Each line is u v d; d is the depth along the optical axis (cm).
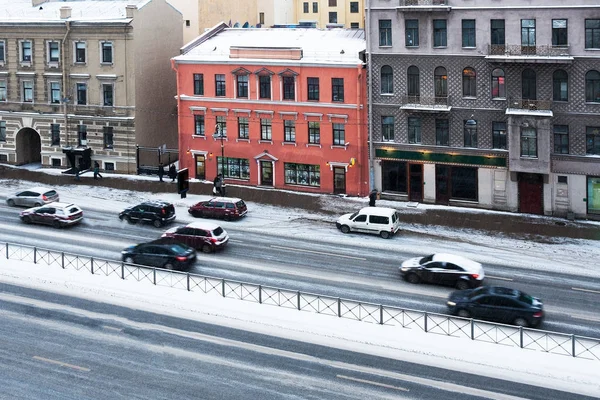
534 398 2770
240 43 6284
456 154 5500
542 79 5153
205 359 3120
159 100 6812
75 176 6419
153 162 6800
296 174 6053
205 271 4184
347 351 3167
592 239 4847
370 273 4184
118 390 2875
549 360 3044
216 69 6125
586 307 3681
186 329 3419
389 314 3519
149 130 6700
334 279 4075
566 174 5203
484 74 5325
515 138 5231
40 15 6738
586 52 4991
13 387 2914
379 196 5809
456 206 5578
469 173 5531
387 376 2948
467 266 3938
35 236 4881
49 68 6644
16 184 6394
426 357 3097
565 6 4994
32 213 5159
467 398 2777
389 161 5741
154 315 3578
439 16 5369
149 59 6619
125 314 3594
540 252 4609
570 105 5103
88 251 4541
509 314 3381
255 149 6128
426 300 3747
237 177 6278
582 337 3052
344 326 3406
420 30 5441
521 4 5116
